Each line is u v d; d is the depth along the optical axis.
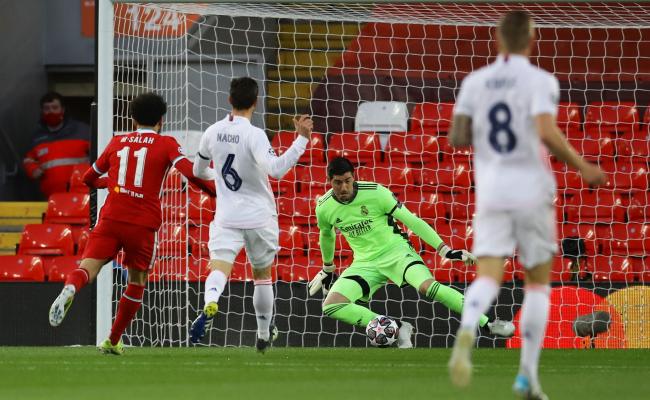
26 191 61.75
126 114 42.88
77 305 39.75
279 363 27.88
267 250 29.75
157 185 29.34
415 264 35.19
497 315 38.59
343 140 46.53
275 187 44.81
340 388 20.52
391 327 35.41
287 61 51.34
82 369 25.27
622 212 44.31
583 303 38.38
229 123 28.86
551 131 17.23
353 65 51.91
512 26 18.03
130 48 45.72
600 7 45.12
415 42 52.09
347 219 35.28
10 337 40.00
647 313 38.22
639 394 20.09
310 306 38.94
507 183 17.52
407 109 49.50
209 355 31.19
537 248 17.77
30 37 62.12
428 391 20.05
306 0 37.44
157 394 19.11
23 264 44.28
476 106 18.02
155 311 39.56
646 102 51.84
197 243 41.84
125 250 29.47
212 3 37.72
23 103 61.84
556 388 21.30
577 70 52.25
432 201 44.12
